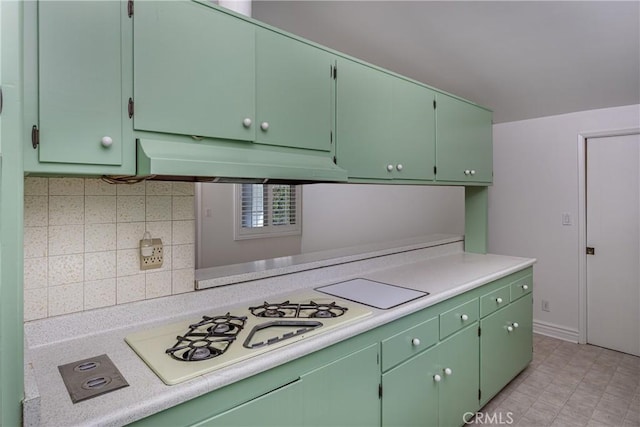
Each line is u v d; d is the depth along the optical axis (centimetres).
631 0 198
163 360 108
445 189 394
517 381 263
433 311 179
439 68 295
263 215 526
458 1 221
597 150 310
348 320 141
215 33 128
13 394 73
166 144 117
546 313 342
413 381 167
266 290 177
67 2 99
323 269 205
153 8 114
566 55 250
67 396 92
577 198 320
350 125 177
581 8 209
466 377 203
